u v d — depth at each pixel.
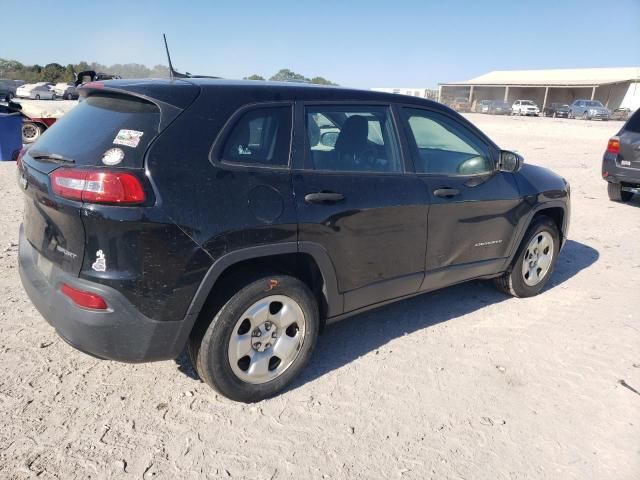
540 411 3.08
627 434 2.90
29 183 2.82
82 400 2.97
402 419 2.96
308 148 3.08
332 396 3.14
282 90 3.07
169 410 2.93
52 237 2.71
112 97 2.88
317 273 3.18
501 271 4.44
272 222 2.81
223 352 2.81
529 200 4.35
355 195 3.18
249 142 2.86
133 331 2.57
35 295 2.82
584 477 2.59
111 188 2.43
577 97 59.88
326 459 2.63
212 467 2.54
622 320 4.32
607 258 6.00
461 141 4.01
